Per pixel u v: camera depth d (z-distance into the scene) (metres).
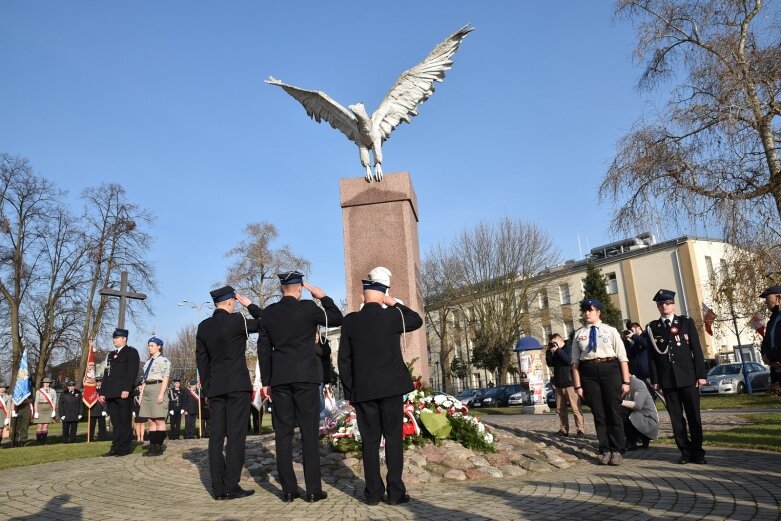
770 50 16.20
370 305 5.73
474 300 40.47
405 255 9.60
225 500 5.74
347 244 9.80
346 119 9.65
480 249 40.28
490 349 39.38
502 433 9.05
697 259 41.59
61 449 11.32
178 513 5.19
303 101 9.59
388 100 9.72
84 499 6.00
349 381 5.62
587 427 12.77
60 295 31.17
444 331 44.34
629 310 44.78
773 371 6.98
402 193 9.78
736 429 10.13
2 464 8.84
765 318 17.12
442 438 7.59
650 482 5.82
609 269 46.38
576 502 5.08
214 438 5.98
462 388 52.91
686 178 17.09
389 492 5.30
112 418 9.75
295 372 5.57
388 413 5.43
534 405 23.00
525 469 6.91
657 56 19.20
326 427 8.09
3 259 29.23
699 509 4.66
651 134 17.70
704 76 16.89
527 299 40.78
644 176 17.34
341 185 9.98
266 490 6.18
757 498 4.91
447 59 9.58
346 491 5.95
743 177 16.45
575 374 7.55
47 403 16.25
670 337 7.07
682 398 7.00
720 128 16.25
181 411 16.27
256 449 8.67
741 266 16.81
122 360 9.76
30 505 5.77
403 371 5.55
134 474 7.49
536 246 40.06
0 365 31.78
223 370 6.03
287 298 5.90
